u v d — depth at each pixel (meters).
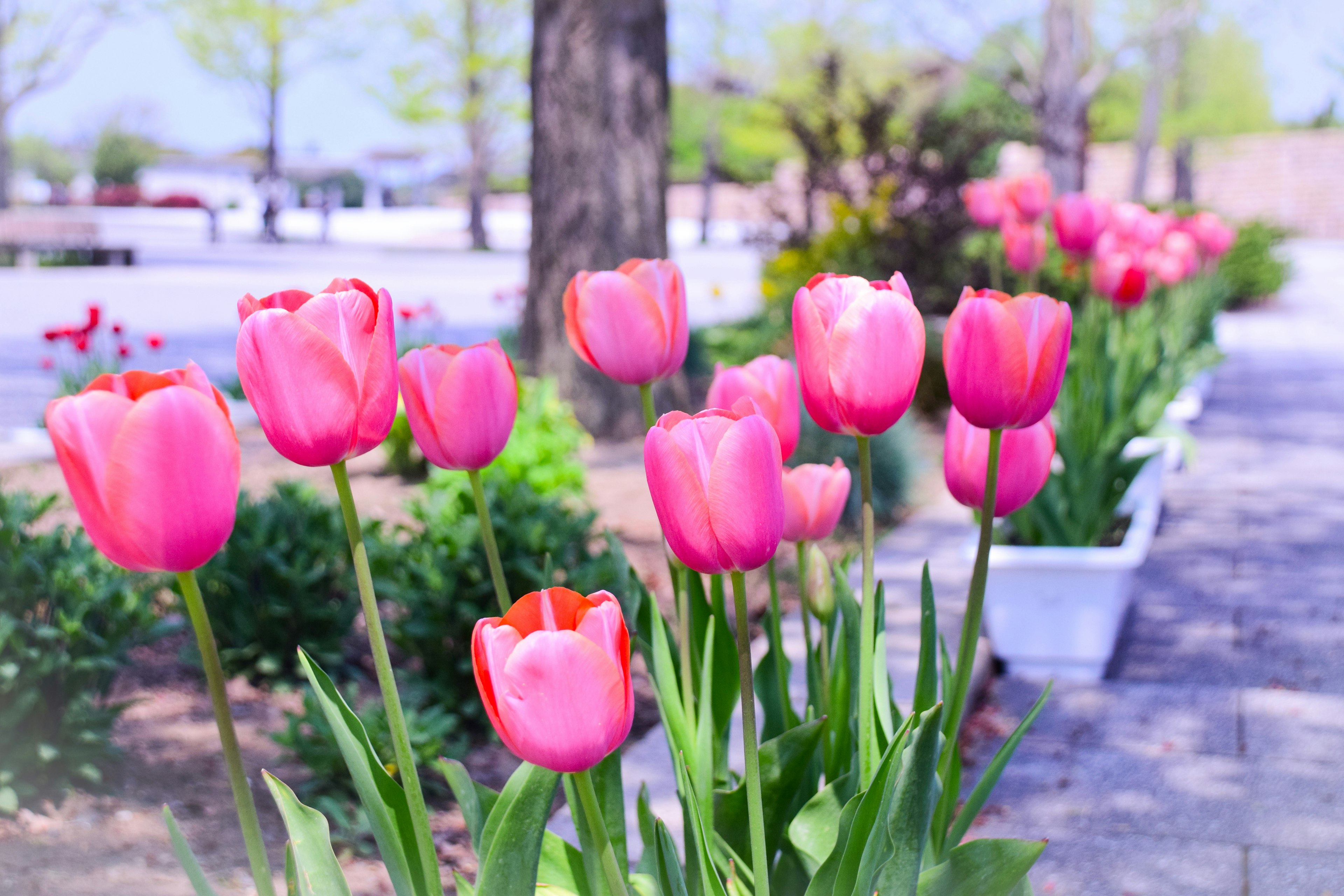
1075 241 5.17
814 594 1.80
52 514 5.92
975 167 11.33
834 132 11.55
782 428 1.77
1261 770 3.61
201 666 4.13
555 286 9.03
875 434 1.49
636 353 1.69
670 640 1.96
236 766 1.15
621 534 6.15
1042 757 3.76
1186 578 5.78
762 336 11.22
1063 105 17.52
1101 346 5.20
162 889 2.75
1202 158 45.22
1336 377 12.79
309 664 1.32
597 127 8.95
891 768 1.40
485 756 3.71
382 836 1.31
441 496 4.34
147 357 12.53
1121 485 4.84
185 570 1.08
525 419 6.05
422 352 1.52
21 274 25.91
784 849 1.73
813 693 1.92
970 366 1.50
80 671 3.26
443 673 3.88
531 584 3.96
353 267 30.08
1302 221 45.03
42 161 83.94
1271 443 9.22
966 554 4.44
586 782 1.24
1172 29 22.03
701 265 34.59
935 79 18.44
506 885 1.22
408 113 40.25
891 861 1.37
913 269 11.02
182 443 1.02
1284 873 2.99
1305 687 4.30
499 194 76.75
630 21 8.96
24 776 3.16
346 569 4.30
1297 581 5.67
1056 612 4.42
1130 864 3.06
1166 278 7.43
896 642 4.32
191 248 38.00
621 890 1.26
